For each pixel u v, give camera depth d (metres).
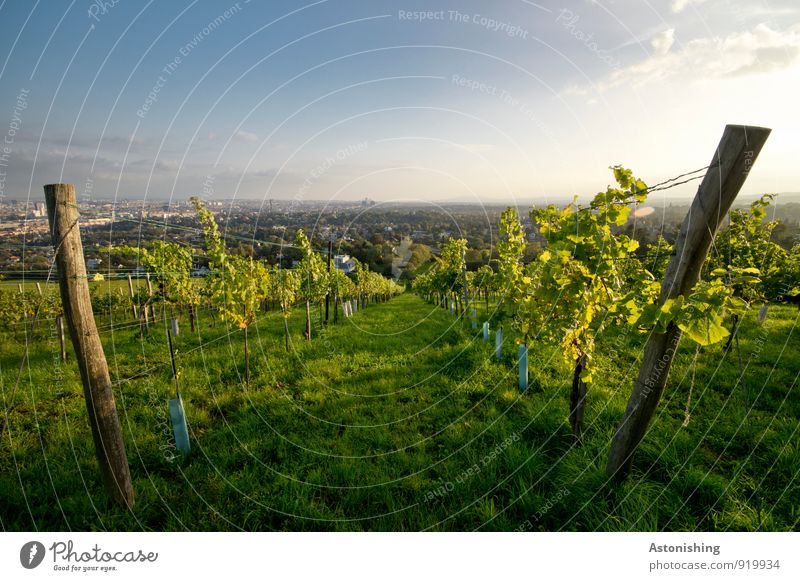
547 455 4.17
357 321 14.70
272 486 3.71
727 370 6.45
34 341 9.88
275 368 7.44
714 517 3.17
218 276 7.21
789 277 7.84
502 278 9.23
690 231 2.82
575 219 4.02
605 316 4.25
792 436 4.10
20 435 4.57
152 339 9.98
